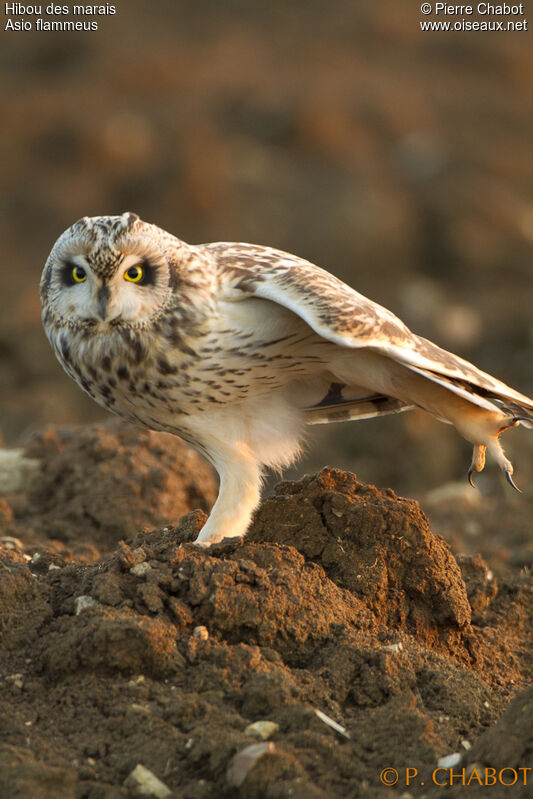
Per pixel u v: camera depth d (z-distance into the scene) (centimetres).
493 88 4691
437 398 929
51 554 945
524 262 3291
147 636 780
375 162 3756
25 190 3497
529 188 3738
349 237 3275
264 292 876
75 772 693
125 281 870
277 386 946
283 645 828
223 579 832
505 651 962
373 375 926
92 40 4622
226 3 5422
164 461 1309
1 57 4522
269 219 3341
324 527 930
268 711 758
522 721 716
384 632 870
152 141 3688
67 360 917
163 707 754
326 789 694
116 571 852
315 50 4922
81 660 782
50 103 3934
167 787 693
